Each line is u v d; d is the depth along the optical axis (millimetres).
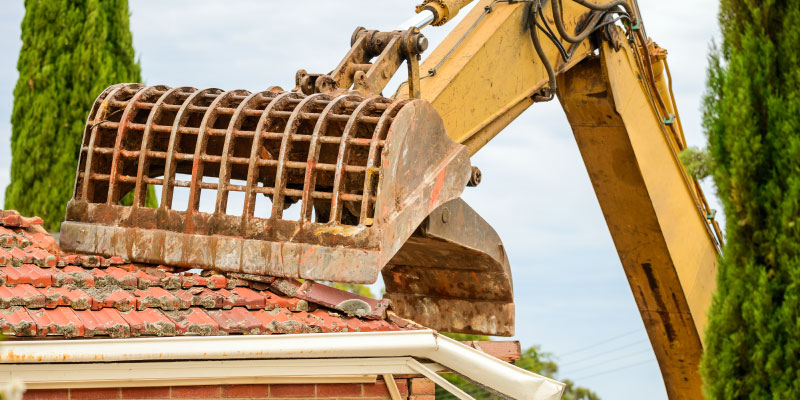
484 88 11344
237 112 8852
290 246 8250
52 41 18078
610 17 13320
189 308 7848
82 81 18000
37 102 17875
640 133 14039
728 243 7102
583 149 14211
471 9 11984
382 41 10594
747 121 7059
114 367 7137
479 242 10453
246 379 7715
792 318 6680
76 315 7395
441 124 9109
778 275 6840
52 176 17703
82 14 18234
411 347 7723
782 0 7184
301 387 7926
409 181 8602
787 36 7055
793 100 6922
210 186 8641
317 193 8367
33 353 6801
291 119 8672
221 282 8281
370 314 8148
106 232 8758
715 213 15000
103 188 9422
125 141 9102
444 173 9047
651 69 14211
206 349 7215
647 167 14086
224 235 8484
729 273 7043
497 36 11586
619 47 13492
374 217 8125
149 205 17234
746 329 6930
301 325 7762
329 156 9453
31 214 17625
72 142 17844
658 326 15086
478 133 11430
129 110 9164
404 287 11516
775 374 6727
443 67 11062
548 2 12492
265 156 9273
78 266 8383
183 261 8492
